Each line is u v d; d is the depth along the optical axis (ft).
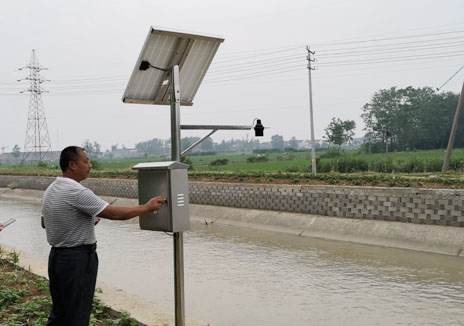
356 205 32.50
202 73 14.24
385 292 20.04
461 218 27.14
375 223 30.86
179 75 13.80
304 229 34.09
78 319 10.41
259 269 24.66
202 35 13.00
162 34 12.41
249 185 40.68
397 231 29.25
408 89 226.79
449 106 219.00
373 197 31.45
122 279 23.63
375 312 17.66
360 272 23.32
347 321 16.83
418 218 29.12
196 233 36.32
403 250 27.63
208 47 13.60
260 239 32.86
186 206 11.79
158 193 11.69
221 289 21.31
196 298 20.13
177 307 12.72
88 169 11.21
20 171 87.81
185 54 13.12
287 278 22.75
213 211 42.88
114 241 34.42
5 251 26.45
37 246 33.45
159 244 32.60
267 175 43.70
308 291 20.57
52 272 10.38
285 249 29.27
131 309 15.71
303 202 36.14
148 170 11.78
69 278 10.25
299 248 29.37
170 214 11.44
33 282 19.12
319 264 25.20
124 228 40.57
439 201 28.09
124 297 17.25
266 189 39.14
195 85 14.39
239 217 39.78
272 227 36.22
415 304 18.40
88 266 10.53
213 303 19.39
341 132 184.55
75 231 10.34
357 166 76.02
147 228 12.19
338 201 33.60
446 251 26.23
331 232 32.32
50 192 10.50
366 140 238.89
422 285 20.84
